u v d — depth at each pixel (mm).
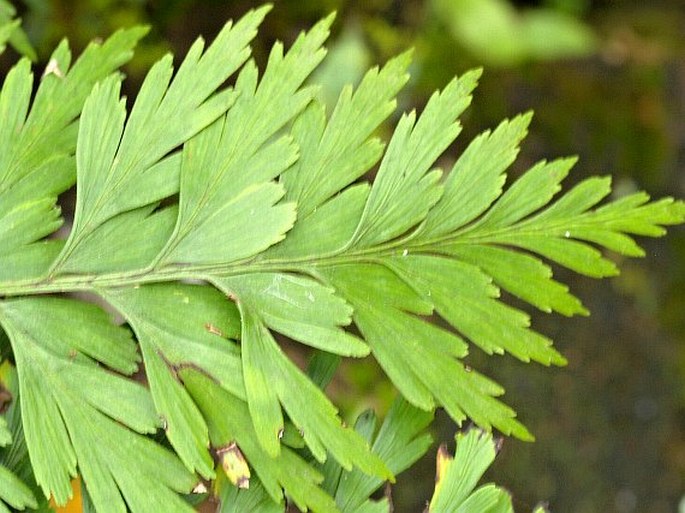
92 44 497
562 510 927
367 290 476
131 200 478
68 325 477
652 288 1037
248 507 475
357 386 822
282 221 472
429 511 477
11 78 488
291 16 926
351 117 477
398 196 478
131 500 464
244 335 467
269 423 458
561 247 481
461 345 471
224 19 888
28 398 470
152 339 473
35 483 478
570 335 984
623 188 1075
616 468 961
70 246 479
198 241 476
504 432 466
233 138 476
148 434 478
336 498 480
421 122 477
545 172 483
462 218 480
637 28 1228
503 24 1051
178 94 476
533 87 1067
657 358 1011
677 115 1120
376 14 982
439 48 1013
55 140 489
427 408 467
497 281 479
